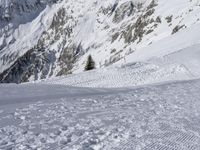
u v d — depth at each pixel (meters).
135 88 28.45
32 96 21.02
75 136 10.45
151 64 56.81
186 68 52.75
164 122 13.52
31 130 11.23
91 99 19.48
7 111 14.62
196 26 92.38
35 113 14.40
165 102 19.41
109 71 57.91
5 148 8.98
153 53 82.25
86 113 14.68
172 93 23.97
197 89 27.17
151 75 51.56
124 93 23.45
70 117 13.62
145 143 10.17
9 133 10.77
